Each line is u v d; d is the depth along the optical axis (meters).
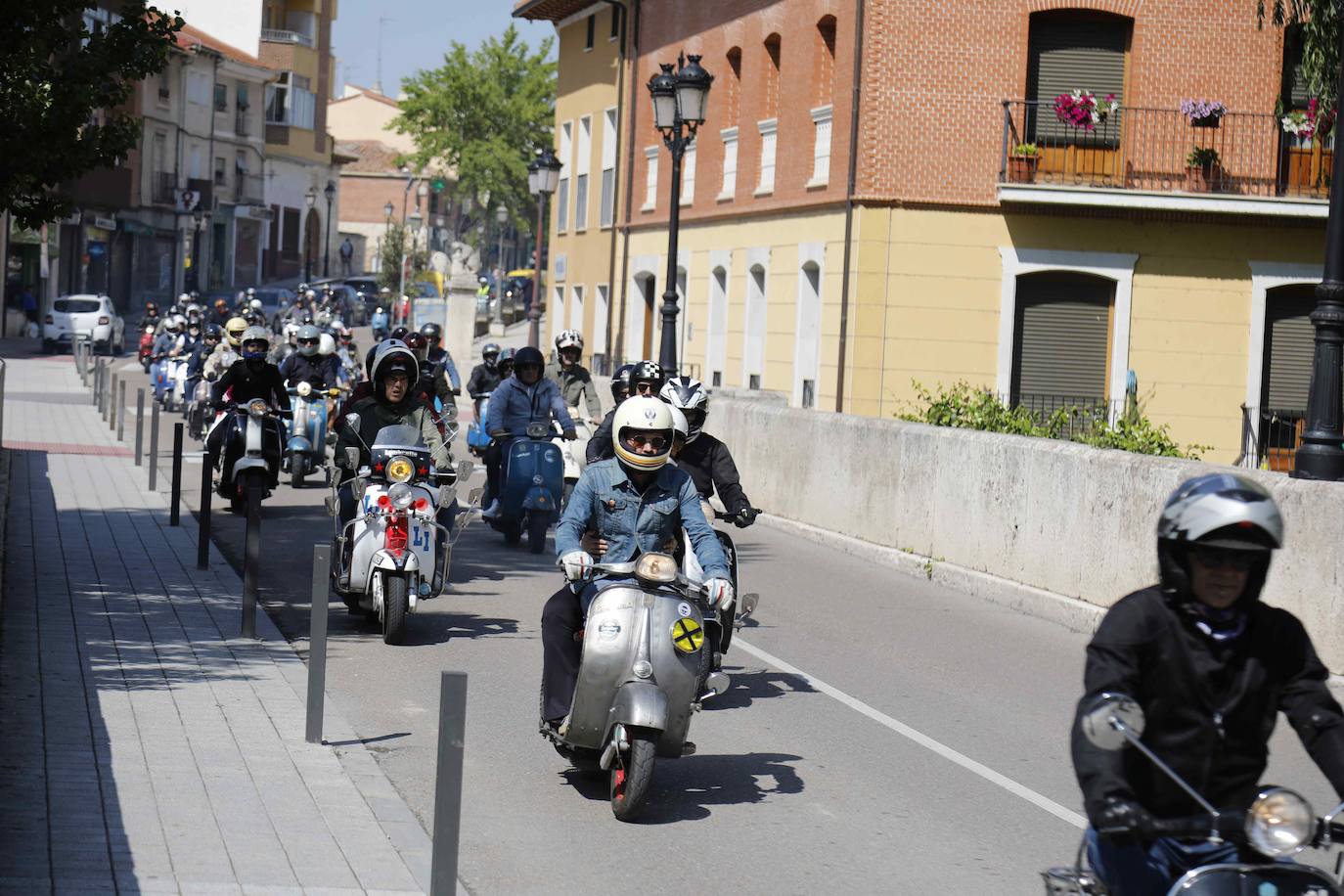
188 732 8.62
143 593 13.14
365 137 133.62
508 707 9.84
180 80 80.81
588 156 44.91
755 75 33.19
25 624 11.47
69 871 6.17
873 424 18.31
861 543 18.19
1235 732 4.29
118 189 71.56
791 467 20.55
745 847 7.19
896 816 7.80
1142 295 28.16
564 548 7.91
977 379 28.20
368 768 8.16
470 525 19.48
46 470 22.69
